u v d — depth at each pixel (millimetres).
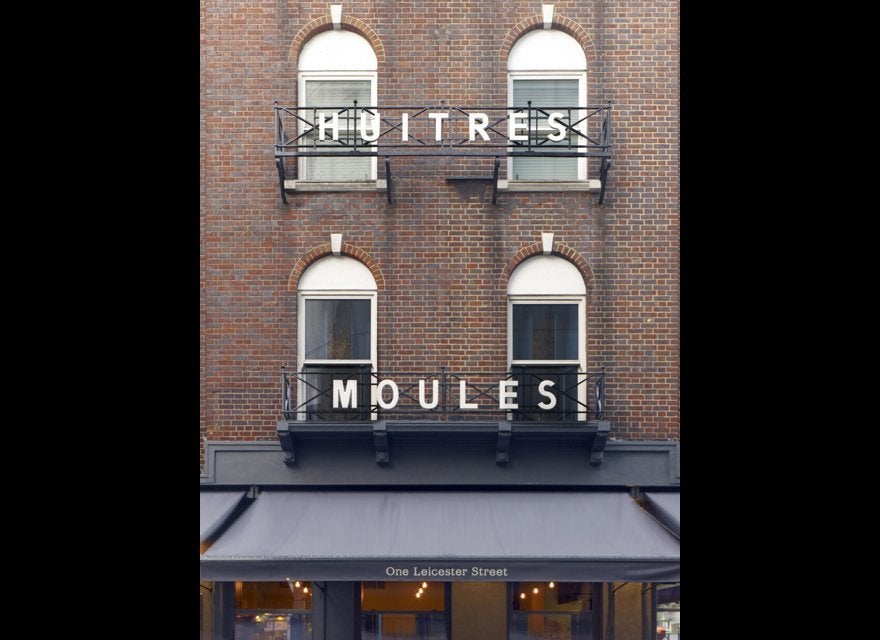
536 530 11562
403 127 12211
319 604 12703
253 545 11133
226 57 12945
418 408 12523
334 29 13008
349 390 12195
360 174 12984
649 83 12875
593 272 12734
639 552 10906
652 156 12820
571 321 12781
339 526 11664
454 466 12625
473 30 12883
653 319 12711
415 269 12734
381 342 12672
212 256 12781
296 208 12797
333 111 12898
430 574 10773
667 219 12758
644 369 12664
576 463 12617
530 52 12977
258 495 12539
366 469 12648
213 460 12602
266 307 12758
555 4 12914
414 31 12875
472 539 11320
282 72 12914
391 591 12766
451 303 12703
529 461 12617
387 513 12008
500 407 12211
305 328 12781
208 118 12883
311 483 12578
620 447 12547
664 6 12898
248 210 12828
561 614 12711
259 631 12734
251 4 12977
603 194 12656
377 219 12773
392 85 12828
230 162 12867
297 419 12617
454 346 12656
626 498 12398
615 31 12914
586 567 10727
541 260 12820
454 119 12789
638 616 12664
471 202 12773
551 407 12070
